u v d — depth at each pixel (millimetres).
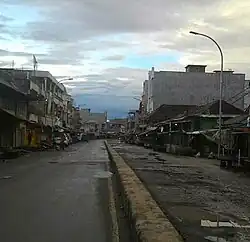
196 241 7613
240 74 81875
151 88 89812
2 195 13789
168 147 59219
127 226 9148
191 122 53219
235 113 51344
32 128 60531
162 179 19953
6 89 42969
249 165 25906
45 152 52031
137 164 31438
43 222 9469
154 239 5832
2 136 45469
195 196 14008
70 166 27734
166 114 82188
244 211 11039
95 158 37906
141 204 8922
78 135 137750
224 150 36469
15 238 7988
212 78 84375
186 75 85250
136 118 134500
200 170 26812
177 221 9500
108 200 12914
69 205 11875
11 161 33250
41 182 17875
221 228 8766
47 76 75625
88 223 9438
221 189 16328
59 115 96375
